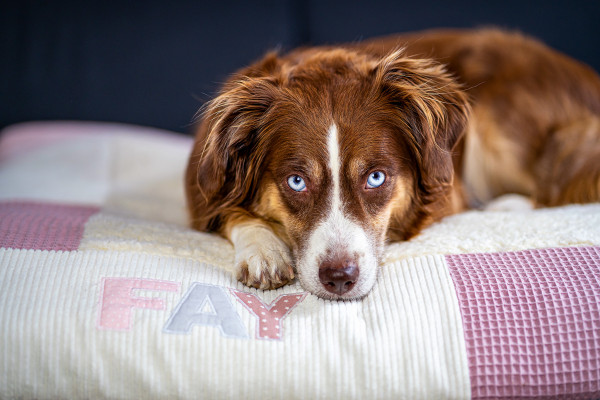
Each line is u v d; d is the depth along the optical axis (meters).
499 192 3.38
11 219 2.37
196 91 4.34
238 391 1.78
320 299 2.06
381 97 2.38
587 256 2.08
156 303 1.90
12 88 4.33
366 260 2.10
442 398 1.78
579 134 3.16
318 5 4.43
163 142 4.06
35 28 4.34
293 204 2.30
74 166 3.74
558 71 3.38
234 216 2.49
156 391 1.77
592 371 1.82
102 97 4.35
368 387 1.77
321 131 2.27
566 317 1.87
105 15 4.34
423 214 2.59
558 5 4.27
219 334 1.84
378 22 4.40
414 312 1.90
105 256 2.07
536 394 1.81
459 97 2.53
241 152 2.47
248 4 4.37
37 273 1.96
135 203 3.26
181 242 2.29
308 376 1.79
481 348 1.82
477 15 4.34
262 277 2.08
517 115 3.25
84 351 1.79
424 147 2.43
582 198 2.97
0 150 4.02
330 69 2.48
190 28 4.34
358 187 2.26
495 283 1.96
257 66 2.68
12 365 1.77
